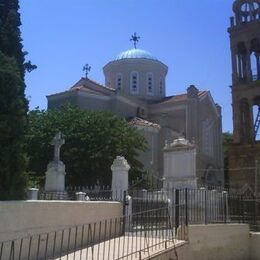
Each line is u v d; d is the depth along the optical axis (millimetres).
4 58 12906
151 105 57781
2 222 10398
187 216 13977
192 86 55969
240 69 49156
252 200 17812
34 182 30594
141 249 11430
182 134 47500
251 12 49562
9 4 14836
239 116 47594
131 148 38906
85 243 12906
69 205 12508
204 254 13797
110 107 53062
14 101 12508
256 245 16000
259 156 45312
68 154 36656
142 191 21031
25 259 10859
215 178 55406
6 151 12109
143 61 60812
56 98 52188
